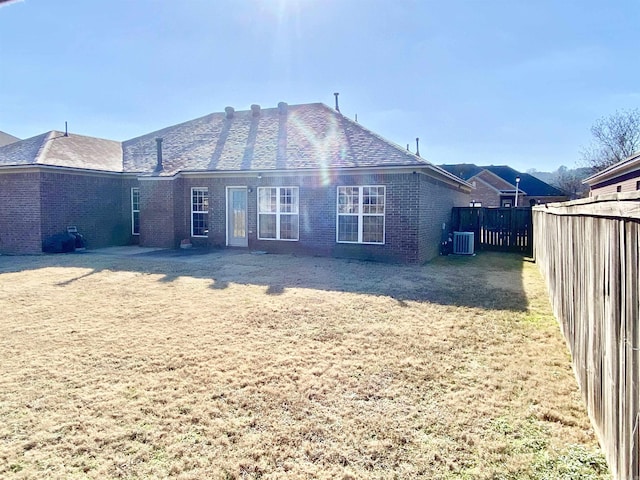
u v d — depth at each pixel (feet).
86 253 44.52
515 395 11.77
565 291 16.52
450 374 13.25
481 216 52.95
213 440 9.59
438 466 8.61
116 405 11.23
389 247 39.47
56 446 9.35
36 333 17.34
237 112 59.16
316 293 24.86
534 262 41.09
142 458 8.93
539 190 121.29
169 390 12.14
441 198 48.19
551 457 8.85
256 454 9.05
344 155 42.09
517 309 21.54
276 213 44.45
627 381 7.23
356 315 20.13
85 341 16.37
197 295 24.26
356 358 14.61
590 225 11.16
